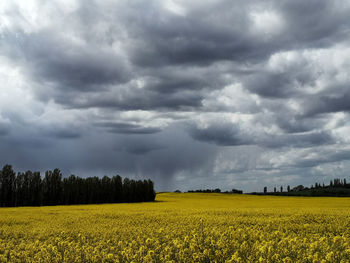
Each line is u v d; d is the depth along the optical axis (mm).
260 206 53906
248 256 12195
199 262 11727
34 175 102875
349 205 55250
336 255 11297
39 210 48875
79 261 12609
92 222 27203
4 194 97625
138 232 18688
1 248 15023
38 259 12836
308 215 27781
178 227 20594
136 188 118438
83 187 110938
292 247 12398
